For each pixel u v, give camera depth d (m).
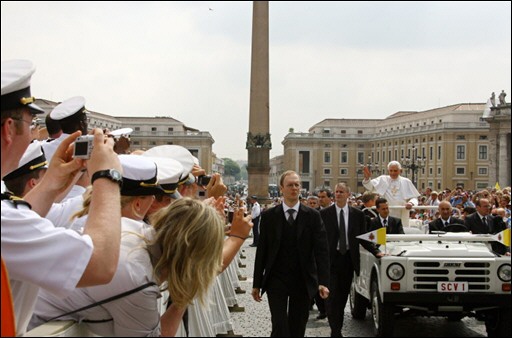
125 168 3.52
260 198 29.08
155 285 3.15
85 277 2.62
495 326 4.34
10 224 2.55
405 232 7.63
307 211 6.14
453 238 6.39
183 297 3.14
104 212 2.74
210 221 3.17
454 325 4.62
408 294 5.17
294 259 5.98
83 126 5.60
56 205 4.15
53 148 5.43
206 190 5.64
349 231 6.64
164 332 3.36
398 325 4.42
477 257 5.84
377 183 8.30
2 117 2.67
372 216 8.03
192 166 5.16
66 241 2.57
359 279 6.43
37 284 2.55
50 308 3.13
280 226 6.05
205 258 3.13
